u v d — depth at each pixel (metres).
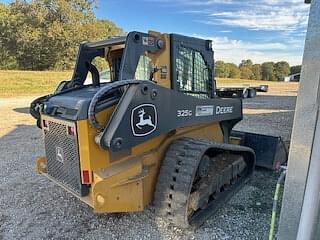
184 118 3.13
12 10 39.16
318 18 0.97
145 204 2.99
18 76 24.58
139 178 2.77
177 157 2.98
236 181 3.99
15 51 38.81
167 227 3.02
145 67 3.03
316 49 0.98
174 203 2.87
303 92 1.03
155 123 2.75
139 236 2.88
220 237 2.84
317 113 0.99
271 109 12.73
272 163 4.61
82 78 3.62
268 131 7.92
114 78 3.59
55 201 3.66
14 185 4.21
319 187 1.00
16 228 3.08
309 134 1.02
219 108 3.77
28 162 5.34
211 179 3.29
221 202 3.41
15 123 9.48
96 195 2.54
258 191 3.91
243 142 4.84
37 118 3.42
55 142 2.97
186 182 2.82
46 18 39.03
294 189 1.09
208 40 3.63
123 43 3.07
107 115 2.64
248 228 2.99
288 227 1.13
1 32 38.31
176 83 3.18
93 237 2.89
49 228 3.07
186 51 3.30
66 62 39.44
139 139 2.62
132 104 2.53
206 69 3.65
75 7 40.84
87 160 2.61
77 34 38.56
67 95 3.07
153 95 2.70
